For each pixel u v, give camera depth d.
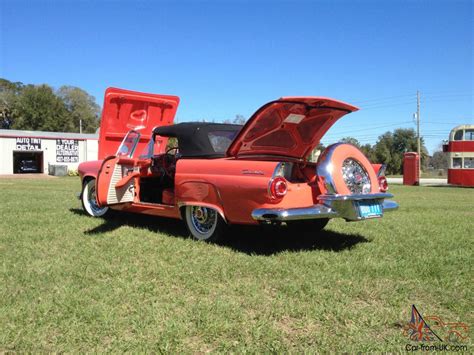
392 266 4.47
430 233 6.36
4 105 63.91
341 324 3.10
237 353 2.65
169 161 6.84
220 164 5.23
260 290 3.77
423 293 3.75
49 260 4.62
